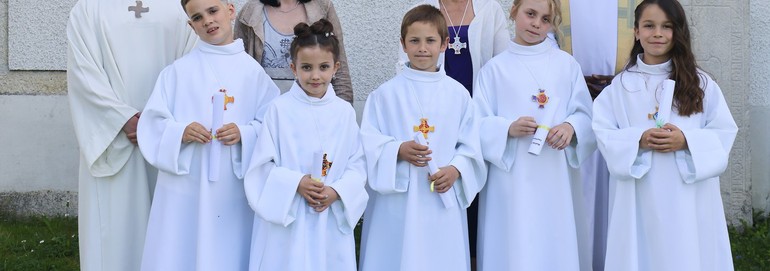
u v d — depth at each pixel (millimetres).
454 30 4758
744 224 6363
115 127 4371
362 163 4262
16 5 6672
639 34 4184
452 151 4309
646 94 4148
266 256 4113
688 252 4023
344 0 6699
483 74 4516
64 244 5977
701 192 4113
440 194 4234
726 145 4066
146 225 4527
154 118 4242
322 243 4082
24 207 6797
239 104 4293
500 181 4398
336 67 4262
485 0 4809
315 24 4203
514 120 4352
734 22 6219
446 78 4391
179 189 4230
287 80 4723
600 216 4770
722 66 6234
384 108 4375
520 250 4285
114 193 4480
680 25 4105
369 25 6723
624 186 4168
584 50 4828
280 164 4152
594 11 4805
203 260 4145
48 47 6707
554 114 4316
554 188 4344
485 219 4461
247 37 4742
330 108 4219
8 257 5781
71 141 6785
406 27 4312
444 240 4258
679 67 4109
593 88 4707
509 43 4543
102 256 4504
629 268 4113
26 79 6742
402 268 4180
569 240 4348
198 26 4309
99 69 4410
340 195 4094
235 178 4262
